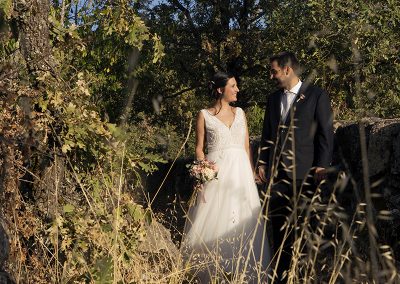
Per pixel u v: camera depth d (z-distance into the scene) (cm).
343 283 412
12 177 432
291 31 1346
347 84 1169
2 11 454
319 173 513
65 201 463
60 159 467
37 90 460
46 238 442
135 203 459
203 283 510
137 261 417
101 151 462
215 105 579
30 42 466
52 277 393
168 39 1791
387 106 1258
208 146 571
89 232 428
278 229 523
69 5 656
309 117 519
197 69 1919
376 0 1204
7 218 428
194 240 542
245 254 526
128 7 622
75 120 457
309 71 1169
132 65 310
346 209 583
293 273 363
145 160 471
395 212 520
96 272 359
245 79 1788
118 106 1221
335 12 1206
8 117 434
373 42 1201
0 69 438
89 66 973
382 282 341
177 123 1956
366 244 500
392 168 550
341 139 641
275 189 518
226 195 546
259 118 2008
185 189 1044
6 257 372
